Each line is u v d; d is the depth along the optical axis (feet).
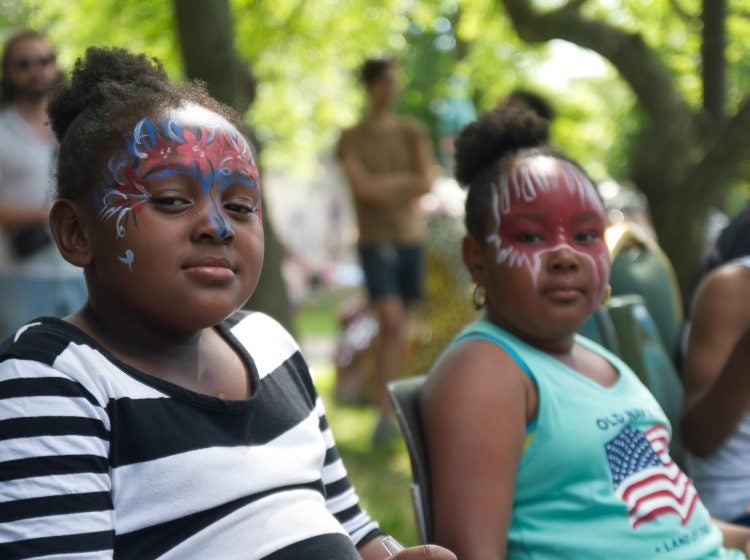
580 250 8.86
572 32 19.51
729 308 10.82
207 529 6.29
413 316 27.35
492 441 8.25
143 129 6.52
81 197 6.59
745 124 18.65
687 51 20.38
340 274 86.33
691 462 11.05
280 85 34.99
